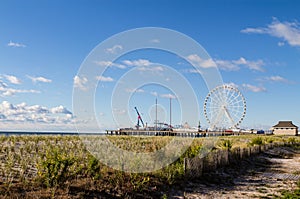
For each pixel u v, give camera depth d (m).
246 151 27.27
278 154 34.56
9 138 22.73
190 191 14.59
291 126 98.19
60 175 11.41
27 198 9.75
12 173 11.97
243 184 17.14
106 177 13.25
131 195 12.43
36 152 16.98
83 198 10.89
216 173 18.80
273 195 14.73
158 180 14.61
